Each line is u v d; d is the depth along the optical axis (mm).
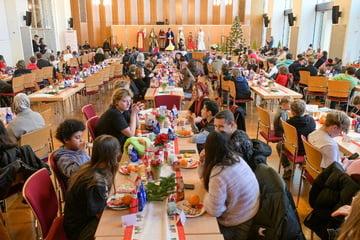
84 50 17406
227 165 1996
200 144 3342
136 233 1756
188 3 21125
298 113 3555
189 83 6621
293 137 3465
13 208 3357
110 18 20344
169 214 1932
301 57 9039
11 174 2621
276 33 17438
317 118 4227
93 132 3680
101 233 1759
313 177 3018
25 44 12133
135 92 6551
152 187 2082
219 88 7961
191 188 2252
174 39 20344
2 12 11070
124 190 2215
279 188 2004
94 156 2016
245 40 19000
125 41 20125
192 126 3799
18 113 3523
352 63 9906
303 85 7977
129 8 20766
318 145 2912
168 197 2076
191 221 1886
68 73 10312
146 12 21062
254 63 10086
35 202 2031
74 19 19297
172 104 5074
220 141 2010
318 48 12688
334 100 6773
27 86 7613
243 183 2006
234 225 2068
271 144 5270
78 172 2041
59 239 2117
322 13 13203
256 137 5164
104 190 1945
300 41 13758
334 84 6641
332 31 10781
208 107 3324
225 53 15367
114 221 1872
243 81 6504
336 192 2193
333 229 2025
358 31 10016
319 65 9594
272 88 6461
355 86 6723
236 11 20578
